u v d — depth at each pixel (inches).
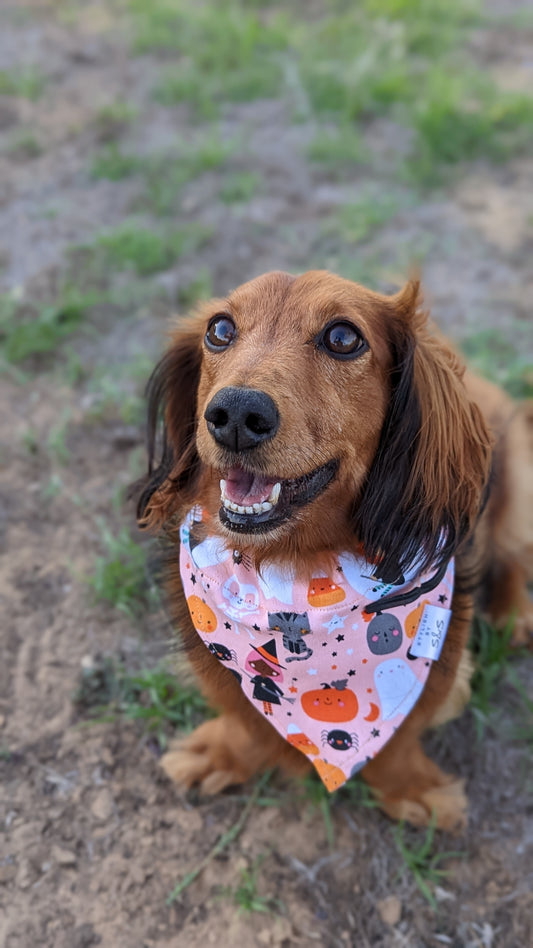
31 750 14.8
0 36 40.4
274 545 11.3
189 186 29.4
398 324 11.4
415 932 12.8
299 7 43.4
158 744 15.0
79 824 13.8
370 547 11.2
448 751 15.2
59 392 21.8
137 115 33.6
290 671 11.7
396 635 11.5
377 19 40.1
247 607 11.4
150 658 16.2
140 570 17.3
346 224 27.1
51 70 37.2
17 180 29.9
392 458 11.2
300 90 34.2
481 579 15.1
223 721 14.2
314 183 29.6
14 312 23.7
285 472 9.7
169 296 24.5
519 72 36.6
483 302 24.4
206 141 31.5
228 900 13.0
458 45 39.3
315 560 11.4
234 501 10.2
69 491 19.3
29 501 19.1
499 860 13.6
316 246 26.4
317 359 10.3
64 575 17.6
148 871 13.3
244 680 12.1
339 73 35.2
